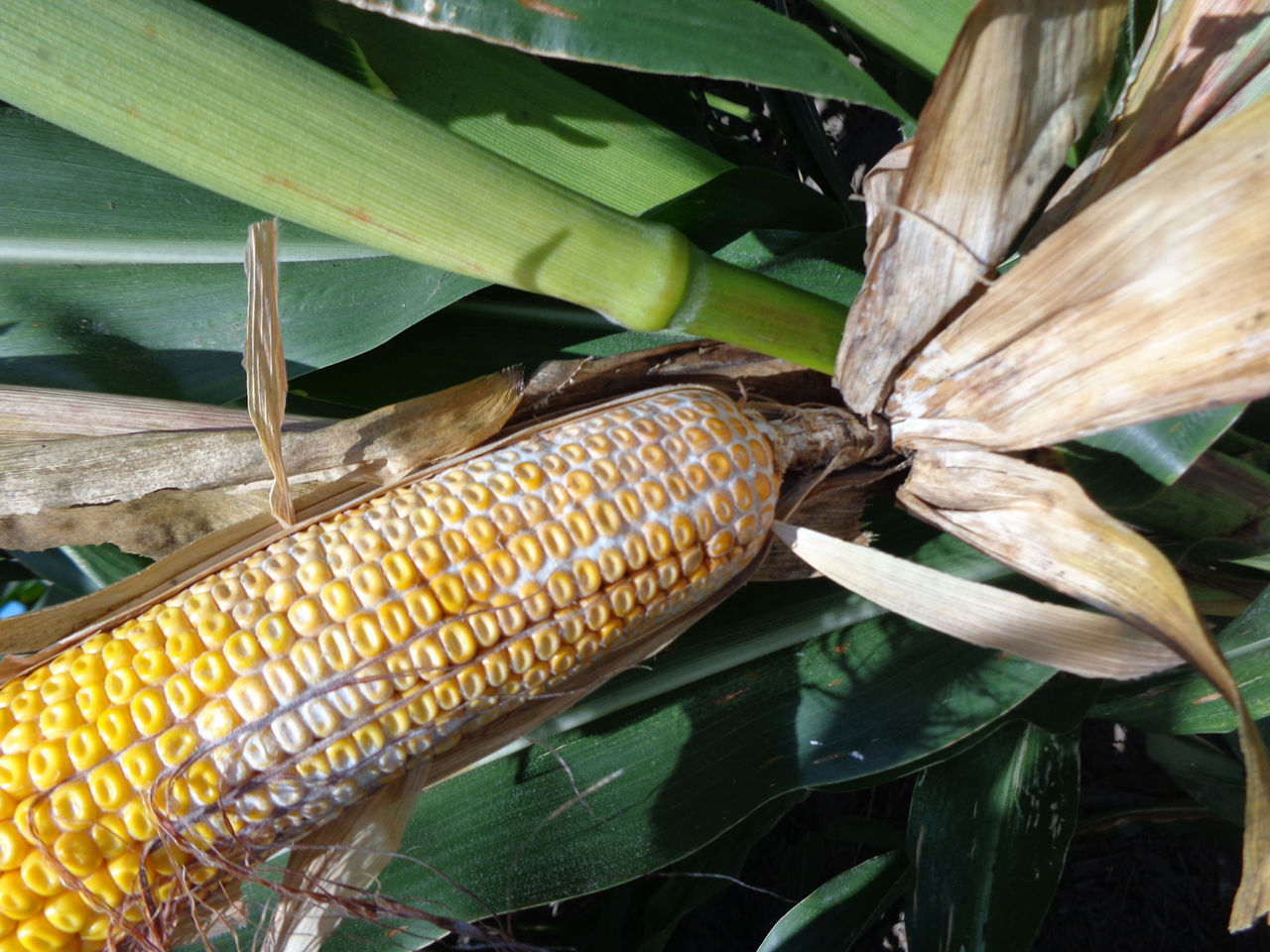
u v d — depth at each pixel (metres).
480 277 0.15
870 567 0.18
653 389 0.19
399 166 0.14
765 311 0.17
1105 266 0.14
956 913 0.21
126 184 0.20
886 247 0.16
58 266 0.21
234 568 0.16
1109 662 0.17
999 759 0.22
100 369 0.21
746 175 0.22
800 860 0.27
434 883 0.20
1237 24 0.14
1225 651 0.20
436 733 0.16
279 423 0.16
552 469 0.17
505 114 0.21
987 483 0.17
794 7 0.29
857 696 0.21
